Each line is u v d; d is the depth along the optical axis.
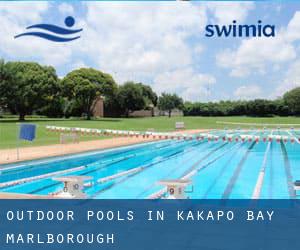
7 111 60.62
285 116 65.44
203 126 38.53
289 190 8.91
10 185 9.36
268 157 15.27
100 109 67.06
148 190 8.88
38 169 11.64
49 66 50.19
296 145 20.11
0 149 14.70
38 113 61.94
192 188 8.88
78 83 51.78
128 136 22.58
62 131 23.95
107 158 14.72
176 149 18.44
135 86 67.38
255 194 8.45
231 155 15.99
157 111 82.19
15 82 44.00
